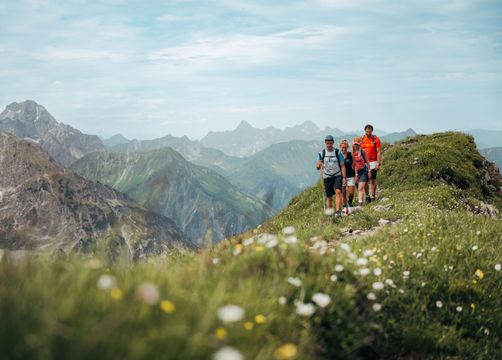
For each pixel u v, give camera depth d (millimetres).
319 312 4879
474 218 13492
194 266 5547
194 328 3172
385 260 8086
